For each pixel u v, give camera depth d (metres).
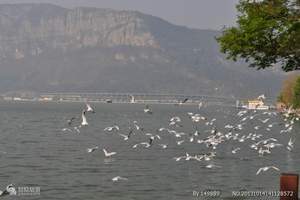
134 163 81.50
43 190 58.81
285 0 32.97
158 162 82.62
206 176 68.88
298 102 161.25
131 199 54.72
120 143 116.81
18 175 69.25
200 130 164.62
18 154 94.06
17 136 137.00
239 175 69.81
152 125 196.88
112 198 55.12
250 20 33.41
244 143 112.19
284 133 149.25
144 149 102.31
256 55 34.50
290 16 32.66
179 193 57.50
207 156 84.50
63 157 89.44
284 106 180.50
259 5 33.72
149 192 58.03
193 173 71.44
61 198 54.78
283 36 32.81
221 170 74.19
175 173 71.44
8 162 82.44
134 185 62.12
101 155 92.19
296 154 94.56
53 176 68.69
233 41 34.00
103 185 61.94
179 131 157.88
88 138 131.75
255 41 33.66
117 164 80.31
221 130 163.88
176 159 82.88
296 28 32.56
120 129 169.38
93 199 54.50
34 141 122.31
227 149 100.94
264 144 103.38
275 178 67.44
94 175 69.62
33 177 67.81
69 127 179.00
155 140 123.38
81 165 79.38
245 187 60.69
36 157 89.56
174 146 107.50
